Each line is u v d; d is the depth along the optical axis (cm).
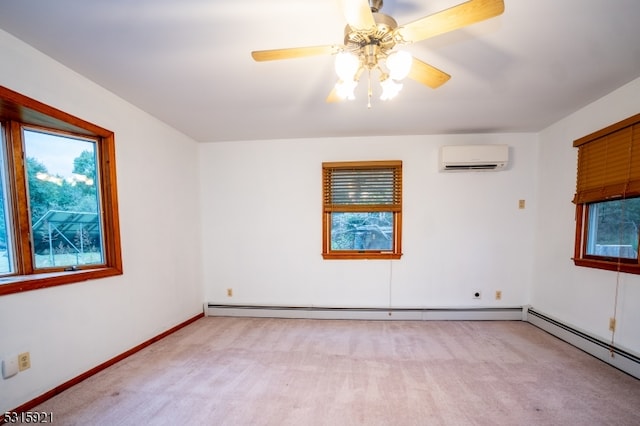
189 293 329
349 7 101
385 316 332
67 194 212
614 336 221
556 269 287
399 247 335
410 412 168
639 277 202
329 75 201
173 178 308
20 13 140
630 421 159
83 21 146
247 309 349
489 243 329
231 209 359
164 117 280
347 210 339
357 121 291
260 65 189
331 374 210
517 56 177
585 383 196
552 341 267
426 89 220
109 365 222
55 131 204
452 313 327
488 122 294
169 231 298
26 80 169
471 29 151
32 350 172
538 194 318
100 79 209
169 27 152
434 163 333
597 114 239
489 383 197
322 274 347
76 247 216
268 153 353
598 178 233
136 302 252
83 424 158
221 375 210
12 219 184
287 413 167
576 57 177
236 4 134
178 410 170
